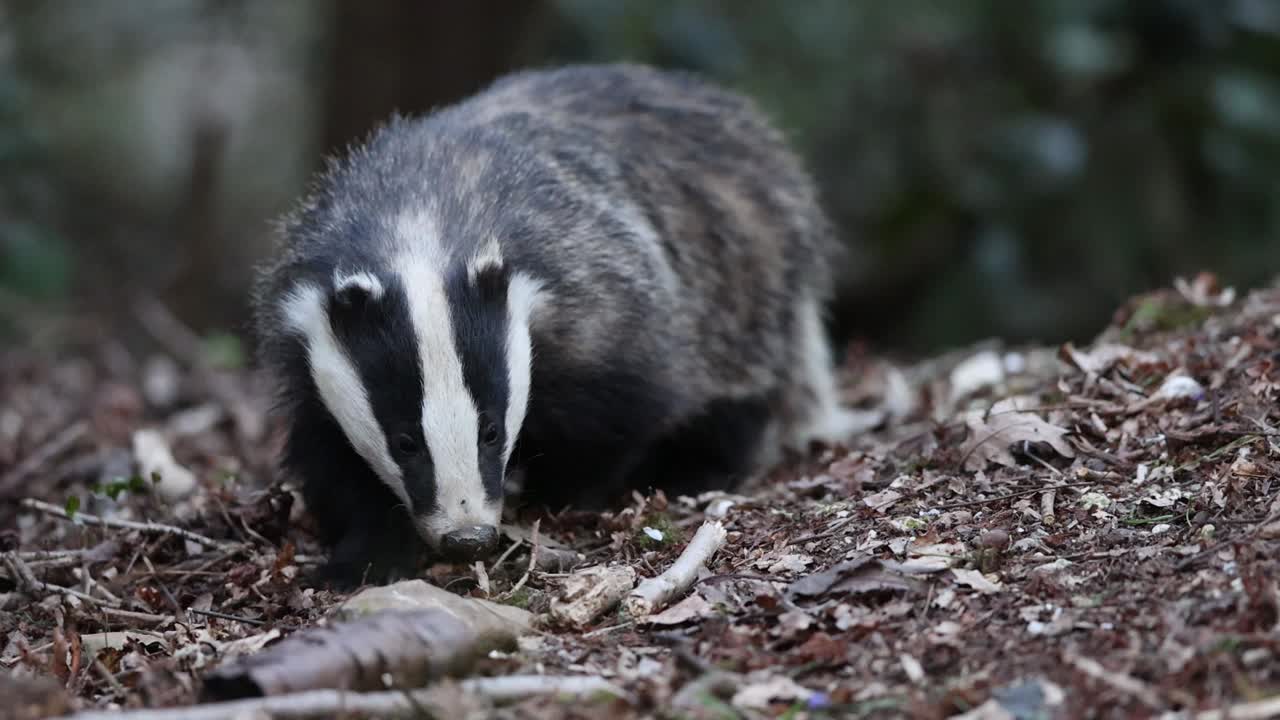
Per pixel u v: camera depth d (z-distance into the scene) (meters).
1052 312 22.95
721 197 12.49
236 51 29.97
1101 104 23.73
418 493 9.16
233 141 30.03
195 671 8.13
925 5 24.47
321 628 8.09
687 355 11.52
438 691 7.18
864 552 8.98
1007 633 7.61
